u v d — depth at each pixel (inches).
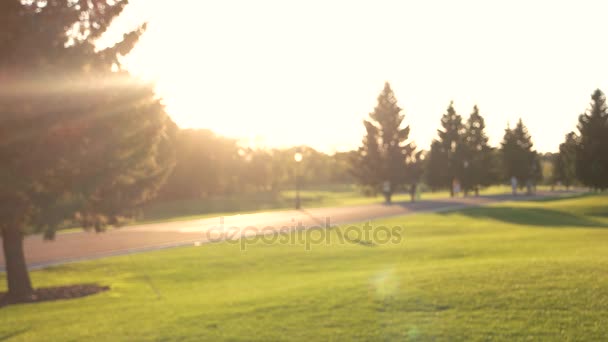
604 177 1998.0
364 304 355.6
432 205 1801.2
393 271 500.7
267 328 316.2
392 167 2805.1
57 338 333.4
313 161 5310.0
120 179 487.2
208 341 298.4
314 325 316.5
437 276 427.8
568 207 1631.4
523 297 345.1
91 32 426.0
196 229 1147.9
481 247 705.0
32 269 691.4
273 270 638.5
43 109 356.5
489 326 296.2
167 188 2689.5
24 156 362.6
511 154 3245.6
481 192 3449.8
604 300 329.1
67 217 425.1
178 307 406.9
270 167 4025.6
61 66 374.6
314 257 721.0
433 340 280.2
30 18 372.2
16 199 392.2
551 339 273.6
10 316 442.9
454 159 3031.5
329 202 2573.8
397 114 2861.7
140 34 443.8
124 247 872.9
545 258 513.3
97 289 561.6
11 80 348.5
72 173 416.5
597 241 714.2
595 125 2020.2
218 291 501.4
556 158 3267.7
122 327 347.3
